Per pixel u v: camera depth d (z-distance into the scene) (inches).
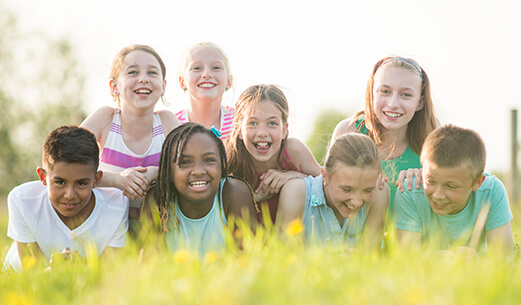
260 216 185.5
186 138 157.3
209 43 225.0
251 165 189.8
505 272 98.5
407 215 167.0
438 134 153.5
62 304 95.0
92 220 164.9
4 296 103.0
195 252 122.9
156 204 163.3
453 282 91.0
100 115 192.9
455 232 165.9
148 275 100.6
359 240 170.9
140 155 190.5
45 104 791.7
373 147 157.3
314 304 84.0
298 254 126.6
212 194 162.1
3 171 771.4
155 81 191.3
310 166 198.5
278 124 184.7
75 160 153.8
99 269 116.0
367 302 84.9
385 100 190.1
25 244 166.9
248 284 92.4
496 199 165.5
